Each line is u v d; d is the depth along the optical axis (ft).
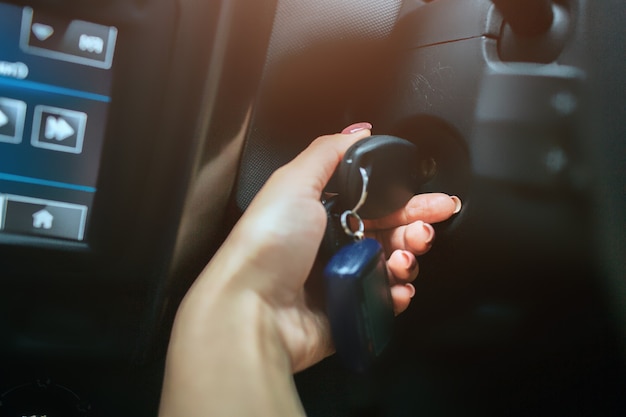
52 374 2.19
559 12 2.14
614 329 2.19
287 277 1.94
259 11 2.01
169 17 1.83
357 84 2.56
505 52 2.23
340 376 2.64
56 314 2.03
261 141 2.51
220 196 2.21
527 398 2.39
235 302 1.86
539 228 2.15
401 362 2.56
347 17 2.42
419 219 2.29
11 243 1.89
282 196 1.96
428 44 2.38
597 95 2.06
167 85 1.87
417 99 2.39
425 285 2.40
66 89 1.83
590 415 2.32
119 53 1.84
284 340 1.97
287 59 2.45
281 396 1.72
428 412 2.56
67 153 1.87
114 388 2.26
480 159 2.21
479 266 2.27
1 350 2.03
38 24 1.79
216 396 1.69
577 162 2.07
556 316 2.25
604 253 2.11
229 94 2.00
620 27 2.08
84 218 1.92
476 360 2.43
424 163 2.44
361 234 2.07
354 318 1.88
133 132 1.88
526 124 2.11
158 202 1.94
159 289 2.03
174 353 1.80
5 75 1.80
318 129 2.59
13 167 1.85
